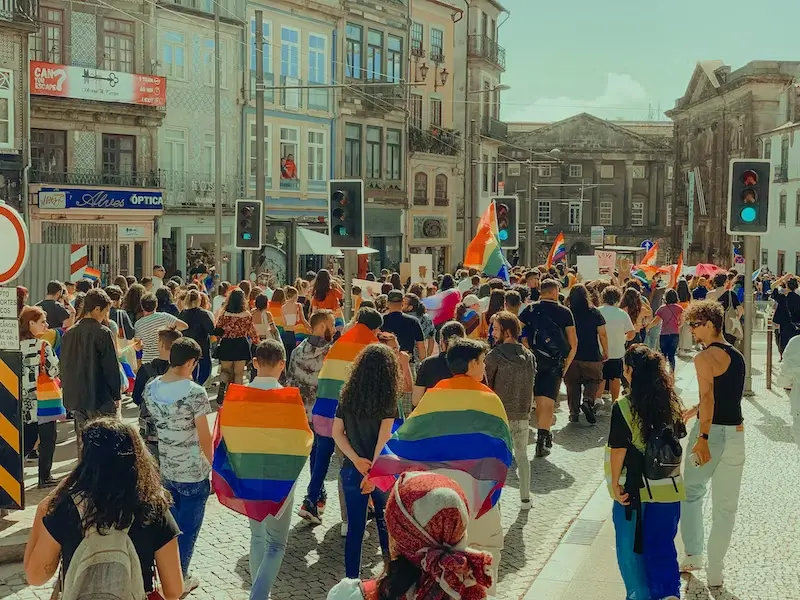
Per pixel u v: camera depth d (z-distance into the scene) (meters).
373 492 7.89
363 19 46.09
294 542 8.76
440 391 6.60
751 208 16.34
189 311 14.47
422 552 3.31
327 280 16.20
